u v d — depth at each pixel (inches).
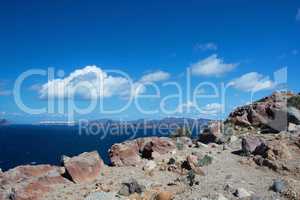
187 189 708.0
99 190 726.5
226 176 768.9
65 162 808.9
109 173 848.9
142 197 671.8
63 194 717.9
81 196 703.1
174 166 851.4
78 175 793.6
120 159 926.4
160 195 657.6
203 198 635.5
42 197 706.8
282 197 645.3
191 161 843.4
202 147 1075.3
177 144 1081.4
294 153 890.7
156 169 861.8
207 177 772.6
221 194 650.8
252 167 841.5
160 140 1015.0
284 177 757.9
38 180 756.0
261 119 1272.1
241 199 634.2
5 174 826.2
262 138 1050.7
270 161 831.7
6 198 705.0
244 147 956.6
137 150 1017.5
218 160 905.5
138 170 863.1
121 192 695.7
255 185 714.2
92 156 860.6
